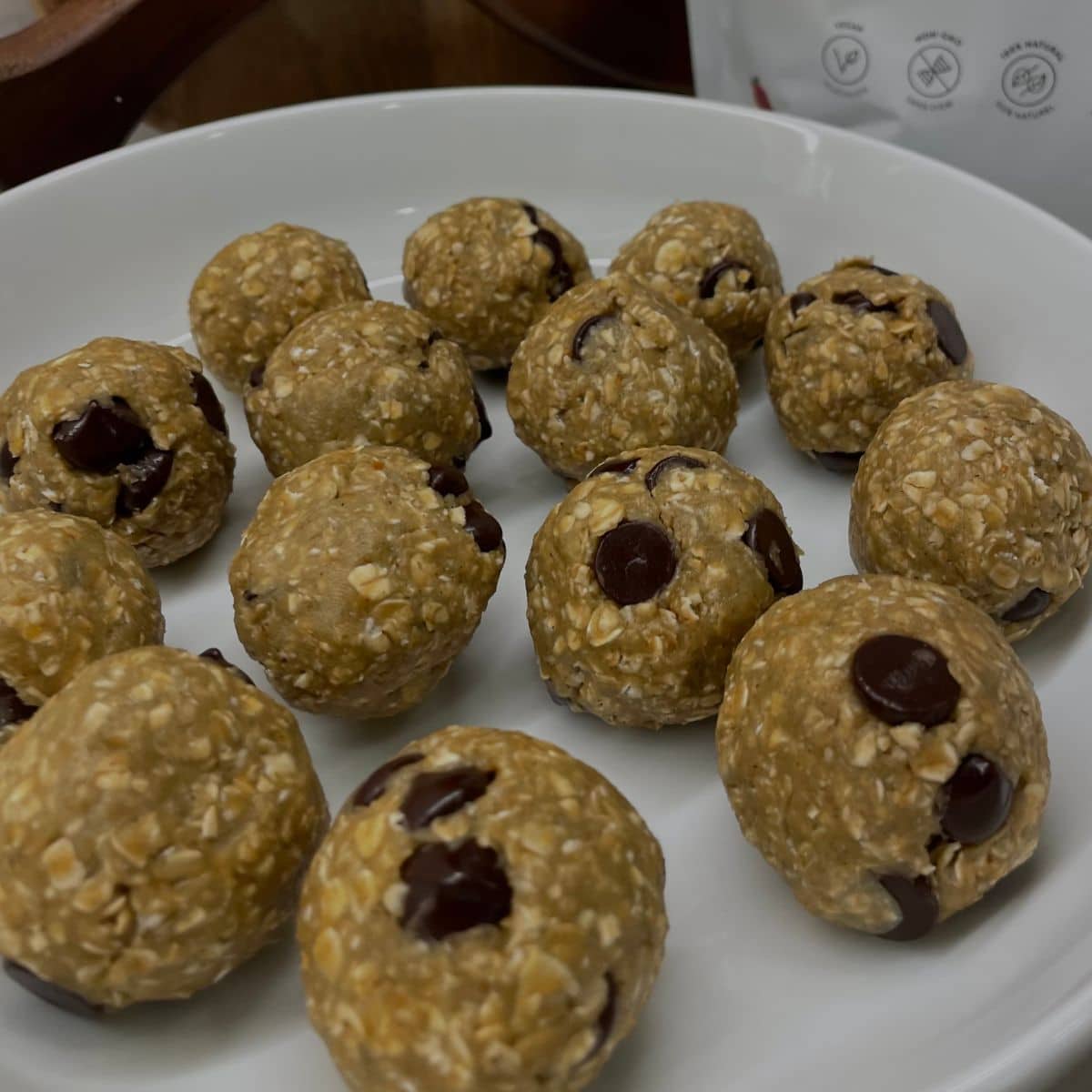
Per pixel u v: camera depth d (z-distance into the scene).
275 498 0.22
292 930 0.20
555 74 0.38
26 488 0.23
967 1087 0.17
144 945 0.18
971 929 0.19
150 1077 0.19
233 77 0.37
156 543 0.24
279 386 0.24
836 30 0.29
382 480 0.22
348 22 0.36
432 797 0.18
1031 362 0.26
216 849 0.18
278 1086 0.19
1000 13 0.27
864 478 0.23
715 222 0.27
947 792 0.18
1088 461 0.22
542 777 0.18
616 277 0.25
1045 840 0.20
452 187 0.31
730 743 0.20
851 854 0.18
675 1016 0.19
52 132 0.31
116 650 0.21
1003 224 0.27
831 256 0.29
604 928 0.17
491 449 0.27
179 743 0.18
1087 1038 0.17
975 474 0.21
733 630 0.21
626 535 0.21
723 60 0.31
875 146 0.28
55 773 0.18
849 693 0.19
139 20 0.30
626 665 0.21
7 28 0.38
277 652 0.21
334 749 0.22
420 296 0.27
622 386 0.24
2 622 0.21
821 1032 0.19
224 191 0.30
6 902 0.18
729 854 0.21
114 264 0.29
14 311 0.28
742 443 0.27
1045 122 0.28
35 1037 0.19
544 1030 0.17
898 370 0.24
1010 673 0.19
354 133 0.30
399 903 0.17
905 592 0.20
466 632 0.22
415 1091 0.17
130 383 0.24
